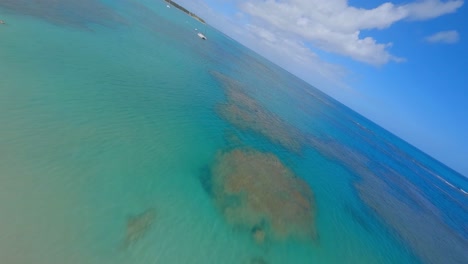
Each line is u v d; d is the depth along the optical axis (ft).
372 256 53.52
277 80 287.89
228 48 337.93
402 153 293.84
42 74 50.78
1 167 30.14
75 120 44.34
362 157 141.90
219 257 35.94
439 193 157.69
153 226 34.47
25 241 24.89
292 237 46.55
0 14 63.77
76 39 76.23
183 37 187.42
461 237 94.63
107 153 41.68
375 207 78.79
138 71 80.59
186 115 71.20
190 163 51.93
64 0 105.19
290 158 81.10
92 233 29.22
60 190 31.68
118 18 129.70
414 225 80.43
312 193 65.92
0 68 45.21
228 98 107.65
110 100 56.34
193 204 42.04
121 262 28.22
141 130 53.01
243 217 44.73
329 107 345.92
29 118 39.06
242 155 65.21
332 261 46.50
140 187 39.42
